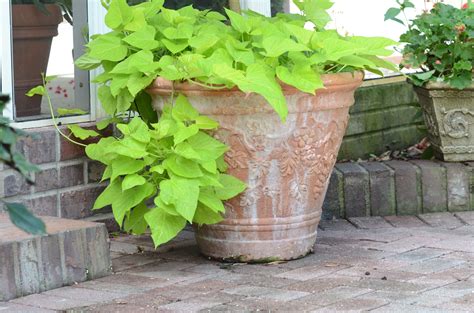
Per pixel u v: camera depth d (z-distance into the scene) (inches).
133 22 182.2
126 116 207.0
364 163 236.2
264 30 180.5
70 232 171.2
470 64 225.3
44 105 199.0
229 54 175.2
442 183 229.9
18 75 194.9
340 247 197.9
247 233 184.1
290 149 178.9
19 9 194.2
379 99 250.5
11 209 91.8
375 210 227.1
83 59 190.9
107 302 159.9
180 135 170.9
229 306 156.6
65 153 199.8
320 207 190.7
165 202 169.2
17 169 95.0
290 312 152.7
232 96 173.9
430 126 237.0
